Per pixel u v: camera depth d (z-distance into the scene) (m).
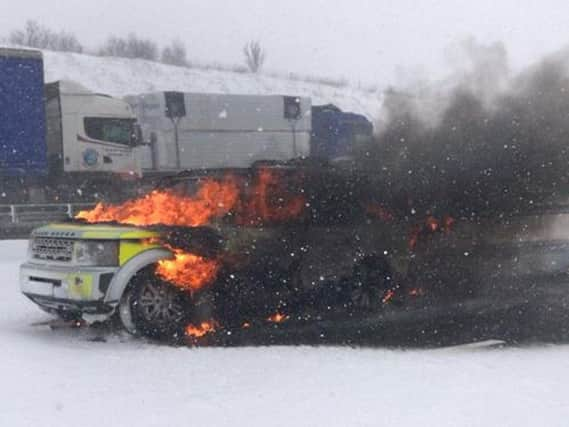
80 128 25.17
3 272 12.33
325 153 30.84
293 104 30.86
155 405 4.96
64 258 7.36
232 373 5.84
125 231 7.25
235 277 7.77
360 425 4.56
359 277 8.65
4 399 5.07
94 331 7.66
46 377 5.66
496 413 4.84
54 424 4.56
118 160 25.88
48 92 25.17
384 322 8.42
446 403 5.04
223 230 7.73
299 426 4.54
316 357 6.44
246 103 29.97
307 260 8.20
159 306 7.36
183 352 6.63
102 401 5.05
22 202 24.23
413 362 6.30
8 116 22.92
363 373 5.85
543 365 6.38
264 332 7.77
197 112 28.86
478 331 8.09
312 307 8.35
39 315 8.59
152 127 28.22
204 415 4.74
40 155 23.59
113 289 7.08
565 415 4.84
